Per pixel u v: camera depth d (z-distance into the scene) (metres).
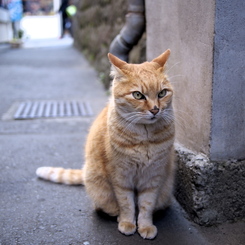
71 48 6.28
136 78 1.02
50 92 2.71
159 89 1.03
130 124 1.03
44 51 5.83
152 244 1.03
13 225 1.09
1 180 1.34
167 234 1.06
